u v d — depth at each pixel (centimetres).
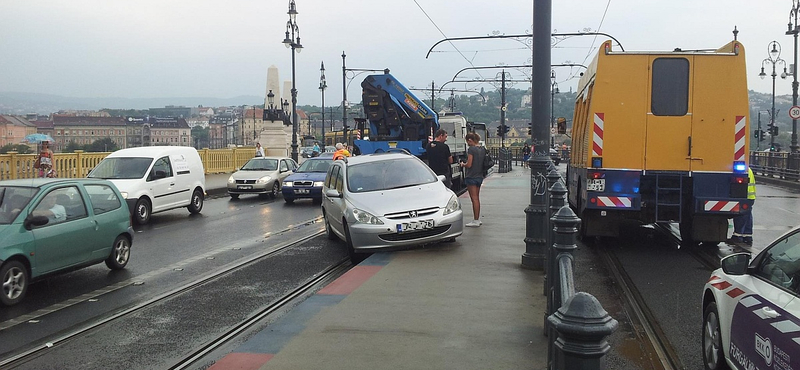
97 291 841
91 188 945
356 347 540
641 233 1327
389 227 991
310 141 6059
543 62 871
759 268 450
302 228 1485
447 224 1026
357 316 634
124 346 607
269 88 4738
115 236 967
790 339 356
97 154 2352
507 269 855
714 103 1034
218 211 1902
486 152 1288
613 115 1055
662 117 1045
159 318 705
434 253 983
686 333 621
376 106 2364
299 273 949
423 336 568
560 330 233
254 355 524
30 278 795
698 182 1038
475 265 885
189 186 1777
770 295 407
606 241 1209
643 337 607
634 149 1051
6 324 687
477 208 1280
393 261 925
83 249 891
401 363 500
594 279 873
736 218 1180
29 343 620
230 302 774
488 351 526
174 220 1670
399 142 2341
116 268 977
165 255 1123
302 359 512
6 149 3378
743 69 1027
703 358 527
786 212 1778
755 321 412
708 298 521
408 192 1073
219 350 592
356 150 2383
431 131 2373
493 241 1090
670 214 1058
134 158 1658
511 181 2812
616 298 763
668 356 554
